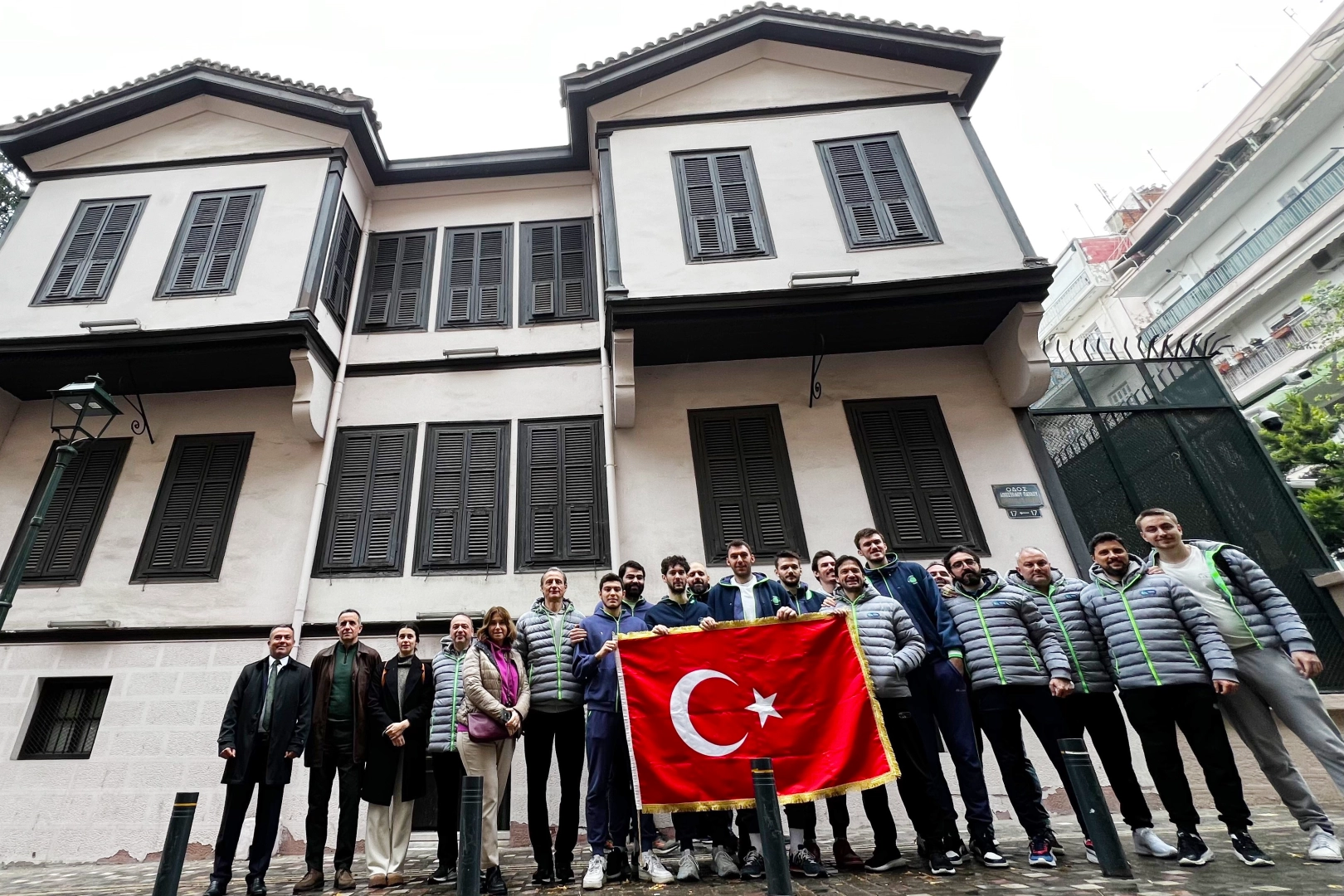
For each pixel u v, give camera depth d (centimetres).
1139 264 2455
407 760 477
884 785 395
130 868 588
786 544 730
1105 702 421
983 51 886
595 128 907
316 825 459
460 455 804
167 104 954
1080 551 703
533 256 948
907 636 422
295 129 936
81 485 783
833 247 788
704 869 436
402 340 880
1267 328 1912
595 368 855
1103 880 337
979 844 392
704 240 799
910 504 743
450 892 432
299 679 488
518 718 418
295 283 807
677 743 412
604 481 777
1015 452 761
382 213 992
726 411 803
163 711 667
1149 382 817
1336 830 445
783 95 913
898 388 807
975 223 792
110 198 893
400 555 741
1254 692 399
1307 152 1880
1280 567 720
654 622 459
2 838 621
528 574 732
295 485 781
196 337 759
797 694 421
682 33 908
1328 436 1230
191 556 745
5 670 686
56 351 761
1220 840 436
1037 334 756
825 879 382
